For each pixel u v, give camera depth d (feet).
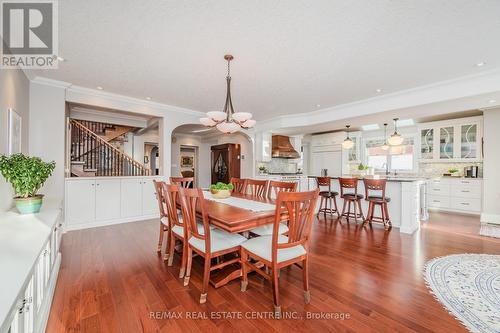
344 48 8.18
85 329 5.13
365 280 7.35
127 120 18.13
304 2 5.89
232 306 6.05
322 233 12.44
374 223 14.78
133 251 9.77
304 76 10.68
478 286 6.97
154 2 5.85
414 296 6.46
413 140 21.71
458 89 10.98
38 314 4.77
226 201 9.03
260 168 22.99
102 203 13.71
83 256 9.14
